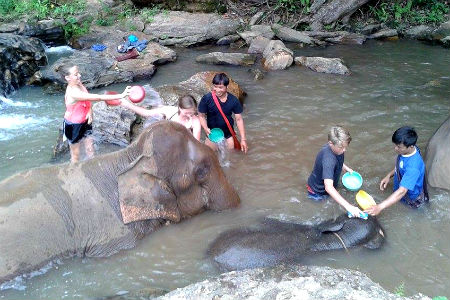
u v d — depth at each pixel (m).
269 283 3.74
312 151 6.19
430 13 12.16
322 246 4.33
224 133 5.98
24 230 4.18
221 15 12.32
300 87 8.43
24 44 9.50
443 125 5.65
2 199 4.29
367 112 7.29
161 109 5.52
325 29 11.89
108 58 9.70
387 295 3.59
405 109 7.39
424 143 6.26
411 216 4.79
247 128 6.82
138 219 4.49
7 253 4.09
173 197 4.62
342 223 4.55
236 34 11.58
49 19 11.35
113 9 12.22
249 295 3.54
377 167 5.72
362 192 4.66
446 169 5.18
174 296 3.66
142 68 9.27
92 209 4.43
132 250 4.45
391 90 8.20
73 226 4.36
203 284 3.79
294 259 4.20
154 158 4.47
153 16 12.05
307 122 6.99
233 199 4.97
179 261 4.31
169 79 9.16
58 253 4.30
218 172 4.85
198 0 12.42
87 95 5.46
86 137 5.95
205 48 11.25
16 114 7.67
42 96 8.51
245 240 4.41
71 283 4.09
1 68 8.63
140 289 3.96
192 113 5.10
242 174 5.69
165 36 11.39
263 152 6.16
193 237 4.60
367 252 4.30
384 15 12.24
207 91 7.68
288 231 4.55
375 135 6.52
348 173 5.06
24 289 4.03
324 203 5.07
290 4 12.50
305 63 9.52
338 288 3.59
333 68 9.13
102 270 4.23
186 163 4.58
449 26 11.37
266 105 7.65
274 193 5.30
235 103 5.77
